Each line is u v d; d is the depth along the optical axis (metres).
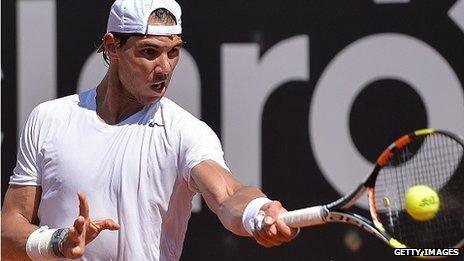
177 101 18.28
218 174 11.37
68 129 12.15
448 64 17.84
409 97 17.95
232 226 10.76
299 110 18.09
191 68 18.22
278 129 18.12
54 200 12.05
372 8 17.94
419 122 17.92
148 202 11.79
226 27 18.17
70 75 18.50
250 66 18.14
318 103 18.08
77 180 11.90
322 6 18.00
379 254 17.97
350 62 17.98
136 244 11.76
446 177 13.55
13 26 18.55
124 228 11.76
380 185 13.05
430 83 17.89
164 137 11.85
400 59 17.94
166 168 11.79
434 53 17.88
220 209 11.04
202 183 11.37
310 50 18.05
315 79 18.06
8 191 12.49
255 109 18.16
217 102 18.20
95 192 11.84
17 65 18.55
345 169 18.08
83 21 18.50
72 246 10.96
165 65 11.78
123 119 12.18
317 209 10.30
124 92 12.12
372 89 18.00
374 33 17.95
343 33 17.98
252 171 18.19
